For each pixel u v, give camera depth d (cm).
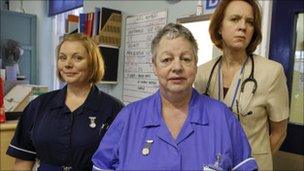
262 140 135
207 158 97
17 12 459
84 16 291
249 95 130
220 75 140
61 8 454
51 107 146
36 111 148
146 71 256
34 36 481
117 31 282
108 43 276
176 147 99
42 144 140
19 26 463
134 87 270
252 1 130
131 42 274
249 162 101
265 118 136
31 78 482
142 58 260
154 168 96
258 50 183
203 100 112
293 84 175
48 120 142
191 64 102
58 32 488
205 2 205
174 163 96
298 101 173
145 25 258
